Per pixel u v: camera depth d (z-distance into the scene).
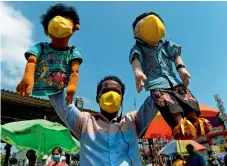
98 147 2.08
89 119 2.27
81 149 2.15
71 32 2.11
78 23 2.28
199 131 1.76
